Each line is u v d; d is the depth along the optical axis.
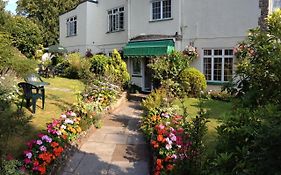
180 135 7.89
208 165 4.02
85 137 10.27
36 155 6.96
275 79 3.96
